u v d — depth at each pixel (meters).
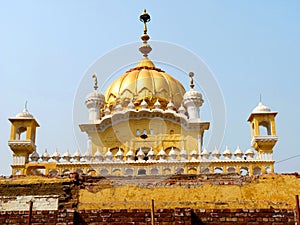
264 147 23.17
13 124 23.78
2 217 13.00
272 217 12.88
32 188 14.20
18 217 12.99
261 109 24.00
